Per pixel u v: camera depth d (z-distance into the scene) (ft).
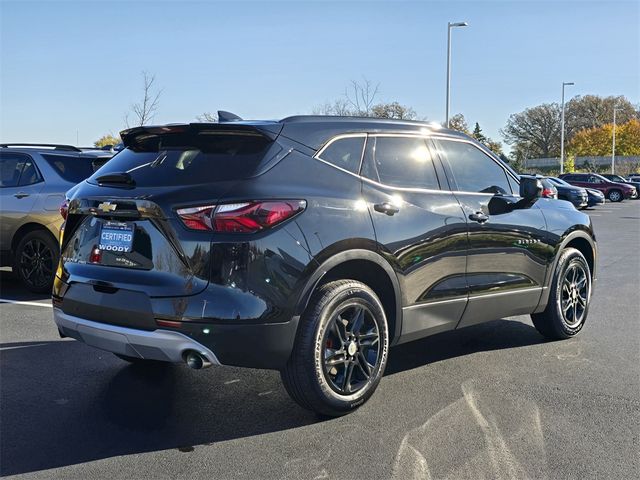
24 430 12.49
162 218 11.76
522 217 17.02
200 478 10.55
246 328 11.32
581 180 135.54
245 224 11.44
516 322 21.61
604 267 35.35
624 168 278.46
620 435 12.21
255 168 12.09
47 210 25.20
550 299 18.33
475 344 18.75
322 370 12.32
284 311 11.67
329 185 12.83
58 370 16.10
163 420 13.01
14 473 10.73
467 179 16.08
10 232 25.41
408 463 11.03
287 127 13.00
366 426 12.62
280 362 11.90
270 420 12.98
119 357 16.75
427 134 15.47
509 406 13.67
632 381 15.37
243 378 15.64
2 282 28.81
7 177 25.77
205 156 12.57
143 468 10.92
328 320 12.35
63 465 11.03
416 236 13.98
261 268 11.47
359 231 12.84
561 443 11.84
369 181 13.65
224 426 12.70
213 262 11.39
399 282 13.73
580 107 339.98
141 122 73.00
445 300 14.89
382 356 13.46
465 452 11.46
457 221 15.01
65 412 13.39
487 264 15.94
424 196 14.57
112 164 13.85
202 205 11.53
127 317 11.94
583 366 16.58
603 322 21.57
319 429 12.50
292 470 10.81
